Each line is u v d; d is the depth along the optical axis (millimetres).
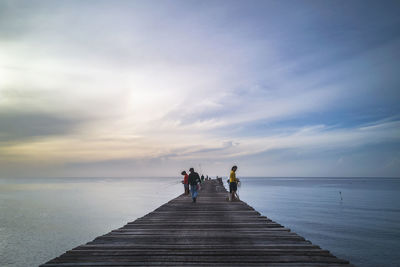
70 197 59656
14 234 20281
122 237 5898
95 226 23484
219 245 5160
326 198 53469
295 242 5410
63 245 17312
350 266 3945
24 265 13680
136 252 4664
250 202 44375
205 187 31188
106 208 36969
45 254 15445
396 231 20469
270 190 85438
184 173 19359
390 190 87938
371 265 12969
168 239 5699
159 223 7805
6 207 39156
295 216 28406
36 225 24031
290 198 53000
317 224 23609
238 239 5684
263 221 8156
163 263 4070
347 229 21359
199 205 12773
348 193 71062
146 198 55500
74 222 25562
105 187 125000
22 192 82250
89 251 4727
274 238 5777
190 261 4176
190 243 5340
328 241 17484
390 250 15336
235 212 10297
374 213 30875
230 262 4121
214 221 8164
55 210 35188
